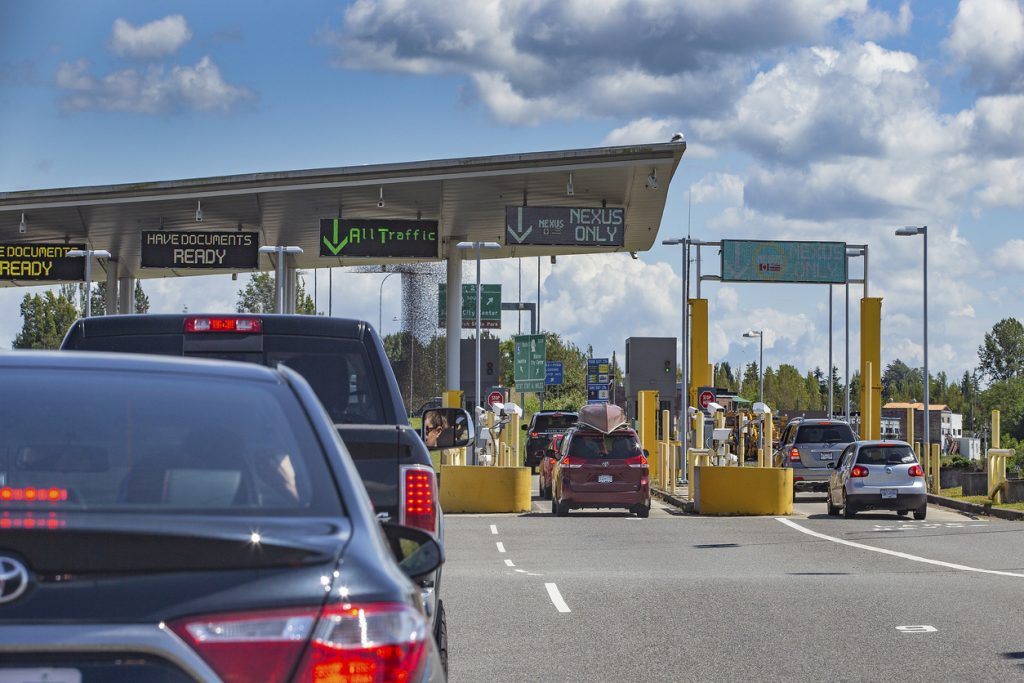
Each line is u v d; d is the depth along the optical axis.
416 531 9.09
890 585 29.08
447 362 95.38
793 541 43.66
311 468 7.54
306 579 6.40
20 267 86.81
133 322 16.23
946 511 63.34
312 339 16.28
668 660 19.41
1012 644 20.84
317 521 7.00
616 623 23.14
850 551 39.66
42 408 7.72
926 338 82.81
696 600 26.33
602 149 70.44
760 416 84.25
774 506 59.78
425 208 81.62
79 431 7.59
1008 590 28.06
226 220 85.00
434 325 169.62
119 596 6.12
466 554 38.50
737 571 33.41
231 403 7.97
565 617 23.89
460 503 60.47
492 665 18.97
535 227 74.50
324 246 77.31
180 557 6.27
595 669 18.69
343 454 7.86
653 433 94.44
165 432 7.65
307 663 6.24
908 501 56.50
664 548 40.75
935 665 19.02
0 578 6.05
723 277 90.44
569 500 57.25
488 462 91.75
